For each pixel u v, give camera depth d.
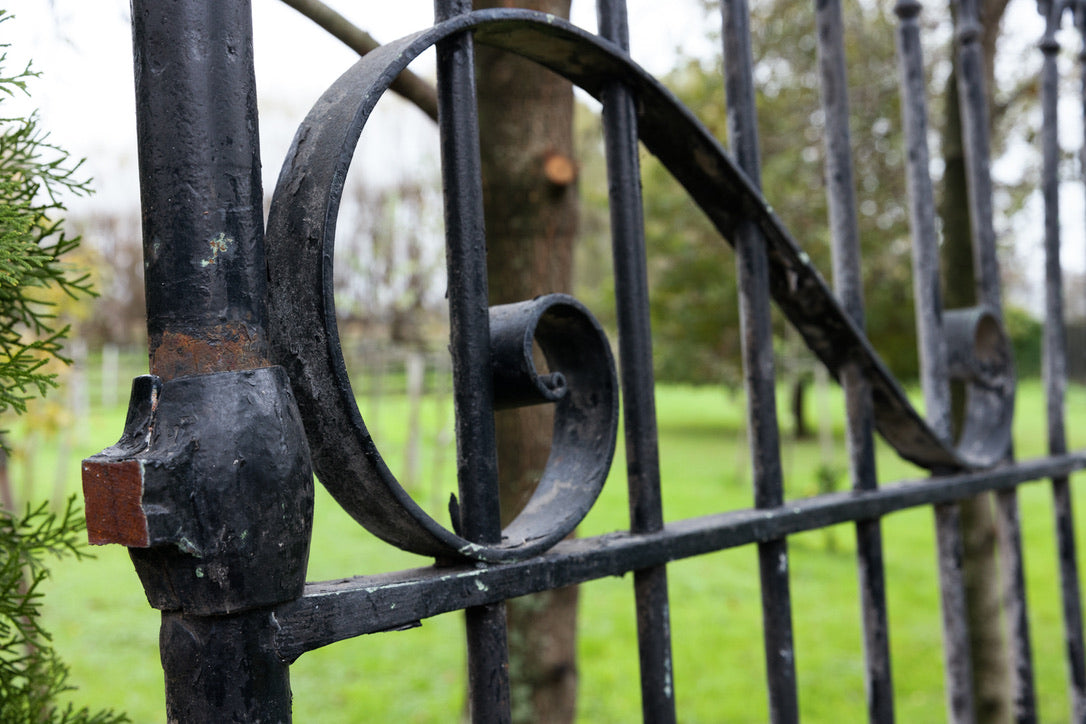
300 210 0.68
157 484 0.58
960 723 1.44
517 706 1.99
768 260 1.16
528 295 1.79
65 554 0.86
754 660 5.25
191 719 0.61
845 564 7.83
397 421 16.11
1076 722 1.71
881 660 1.26
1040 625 5.85
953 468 1.46
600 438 0.90
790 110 4.76
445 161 0.81
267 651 0.63
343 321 13.22
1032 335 22.89
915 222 1.48
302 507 0.64
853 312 1.30
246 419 0.61
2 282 0.73
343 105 0.71
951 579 1.45
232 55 0.65
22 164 0.81
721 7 1.15
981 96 1.62
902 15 1.48
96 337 15.99
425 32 0.75
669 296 12.43
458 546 0.75
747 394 1.13
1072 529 1.73
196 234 0.63
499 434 1.84
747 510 1.10
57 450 13.35
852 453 1.28
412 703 4.48
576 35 0.88
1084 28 1.94
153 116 0.63
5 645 0.81
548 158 1.78
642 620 0.96
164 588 0.61
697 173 1.08
